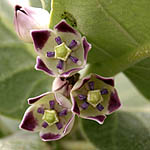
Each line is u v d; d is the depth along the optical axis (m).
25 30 0.18
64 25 0.17
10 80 0.23
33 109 0.18
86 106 0.17
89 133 0.22
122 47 0.19
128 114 0.23
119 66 0.19
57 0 0.17
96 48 0.19
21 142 0.23
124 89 0.27
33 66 0.23
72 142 0.23
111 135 0.22
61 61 0.17
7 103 0.22
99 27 0.18
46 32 0.17
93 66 0.20
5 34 0.24
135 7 0.17
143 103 0.26
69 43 0.18
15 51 0.23
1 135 0.25
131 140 0.22
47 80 0.23
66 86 0.18
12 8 0.25
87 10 0.17
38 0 0.22
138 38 0.18
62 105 0.17
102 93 0.17
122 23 0.18
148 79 0.21
